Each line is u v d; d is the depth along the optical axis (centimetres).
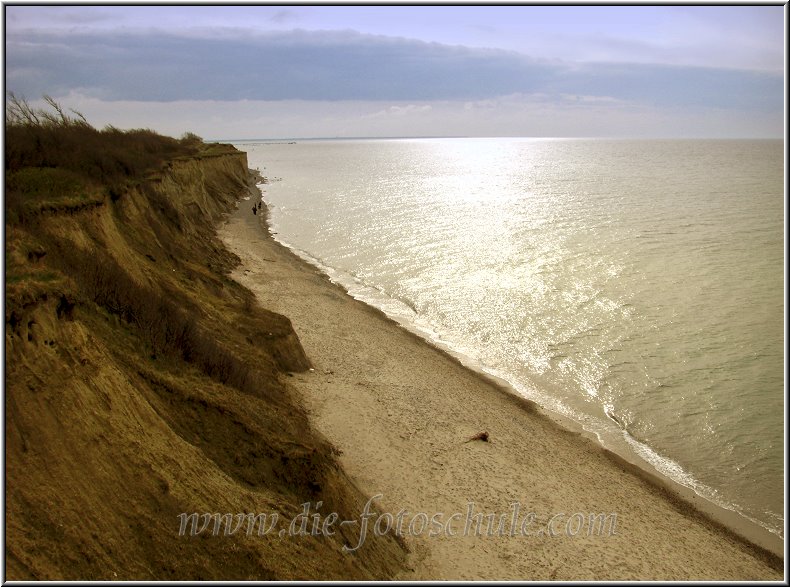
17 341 973
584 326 3073
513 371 2600
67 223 1709
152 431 1084
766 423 2139
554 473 1767
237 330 2166
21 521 827
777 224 5981
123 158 3319
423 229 5856
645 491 1758
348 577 1090
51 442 925
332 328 2852
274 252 4591
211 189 6391
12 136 2361
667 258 4466
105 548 872
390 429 1875
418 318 3272
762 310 3262
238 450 1229
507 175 13562
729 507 1736
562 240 5209
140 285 1819
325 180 11894
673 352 2738
